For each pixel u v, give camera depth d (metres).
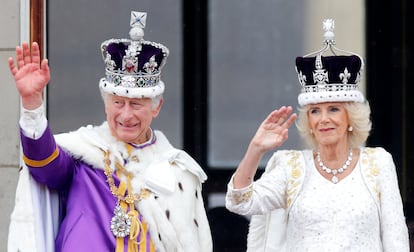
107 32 33.72
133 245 20.19
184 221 20.55
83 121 33.44
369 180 20.27
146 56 20.56
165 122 36.69
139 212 20.44
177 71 36.72
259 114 37.28
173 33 36.50
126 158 20.70
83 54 33.50
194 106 36.78
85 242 19.92
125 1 34.06
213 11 36.94
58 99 33.28
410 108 34.62
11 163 24.62
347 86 20.47
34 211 20.06
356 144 20.67
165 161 20.88
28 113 19.62
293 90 37.28
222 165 36.75
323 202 20.12
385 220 20.09
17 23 24.62
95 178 20.38
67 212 20.34
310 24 36.88
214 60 37.06
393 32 35.22
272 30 37.16
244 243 30.64
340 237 19.89
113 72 20.55
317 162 20.59
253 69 37.25
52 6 33.38
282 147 35.69
